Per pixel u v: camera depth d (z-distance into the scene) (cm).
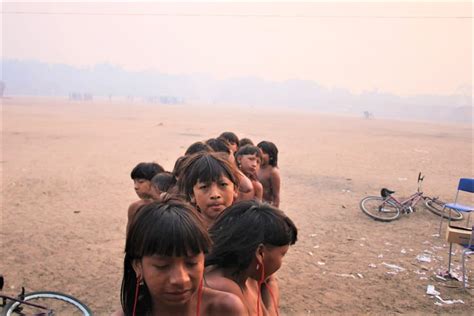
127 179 1362
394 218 948
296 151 2364
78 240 767
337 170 1708
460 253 743
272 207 196
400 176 1617
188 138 2773
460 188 888
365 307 532
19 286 566
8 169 1454
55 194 1130
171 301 143
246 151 452
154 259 137
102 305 520
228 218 196
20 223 857
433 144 3225
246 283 205
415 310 527
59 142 2320
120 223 883
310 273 641
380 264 683
